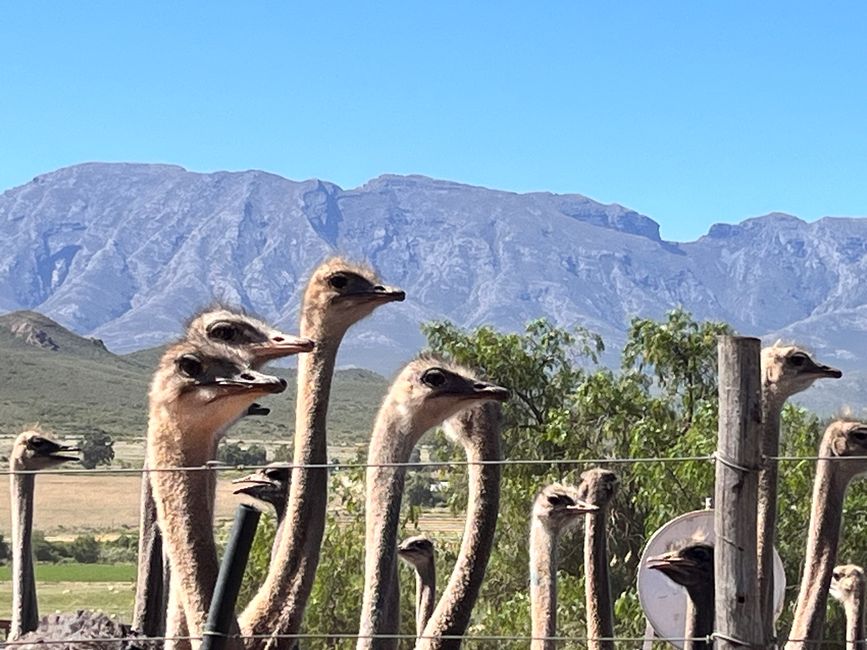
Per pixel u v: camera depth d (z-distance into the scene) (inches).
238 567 271.9
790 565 797.9
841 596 625.3
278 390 322.3
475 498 455.2
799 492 807.1
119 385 5369.1
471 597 447.2
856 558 818.2
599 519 514.6
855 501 818.2
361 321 426.3
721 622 288.8
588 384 956.6
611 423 948.6
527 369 1003.3
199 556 321.7
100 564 1800.0
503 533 902.4
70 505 2074.3
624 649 765.9
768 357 505.7
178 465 324.2
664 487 816.9
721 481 290.0
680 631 488.7
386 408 422.0
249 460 1312.7
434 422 419.8
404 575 863.7
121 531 1932.8
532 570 486.0
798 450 820.6
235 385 321.7
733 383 289.7
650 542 490.0
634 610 779.4
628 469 895.7
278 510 477.1
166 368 325.7
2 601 1270.9
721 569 289.3
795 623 493.7
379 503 414.6
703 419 864.9
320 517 398.9
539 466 936.9
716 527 291.0
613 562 885.2
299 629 386.0
